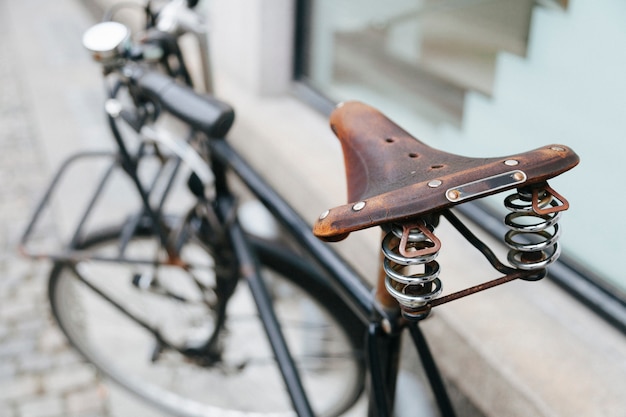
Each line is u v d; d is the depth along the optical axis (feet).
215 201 4.66
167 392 6.38
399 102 7.16
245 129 7.68
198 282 4.77
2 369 6.79
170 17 4.50
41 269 8.05
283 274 5.13
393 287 2.43
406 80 7.05
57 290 5.90
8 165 10.39
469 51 6.07
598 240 4.95
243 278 4.68
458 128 6.38
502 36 5.63
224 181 4.68
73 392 6.58
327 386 5.86
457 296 2.36
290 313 5.84
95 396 6.56
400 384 5.13
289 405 6.09
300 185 6.61
